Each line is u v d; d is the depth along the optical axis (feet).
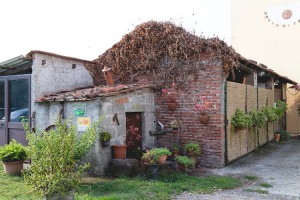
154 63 29.55
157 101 29.58
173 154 26.25
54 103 26.03
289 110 53.06
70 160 15.19
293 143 41.52
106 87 27.78
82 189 18.85
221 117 26.03
